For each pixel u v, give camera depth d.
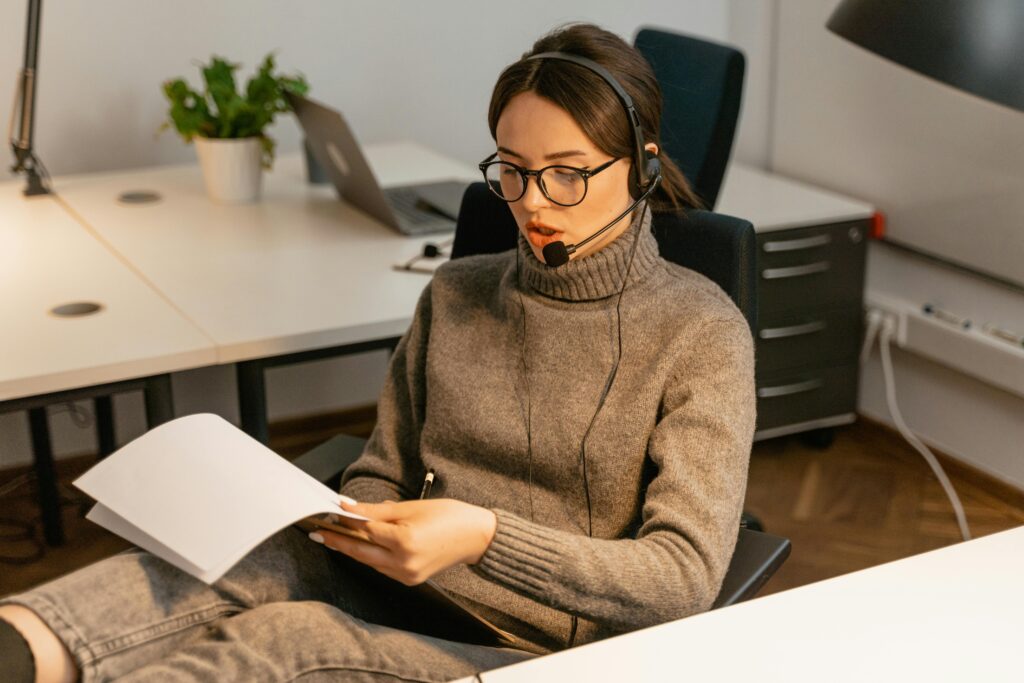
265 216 2.52
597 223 1.31
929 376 2.97
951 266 2.82
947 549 1.11
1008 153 2.60
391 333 1.94
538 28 3.37
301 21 3.11
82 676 1.10
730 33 3.54
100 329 1.88
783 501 2.85
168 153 3.08
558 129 1.26
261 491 1.10
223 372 3.06
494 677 0.93
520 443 1.39
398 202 2.59
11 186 2.75
